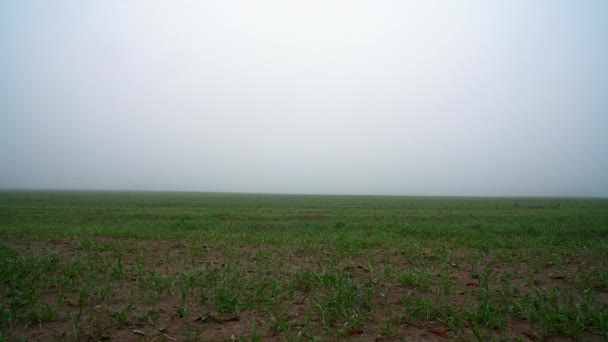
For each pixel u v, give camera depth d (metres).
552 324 4.57
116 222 17.39
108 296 5.66
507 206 40.75
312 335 4.27
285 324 4.52
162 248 10.36
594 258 9.12
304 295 5.96
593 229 14.31
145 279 6.78
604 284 6.52
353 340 4.25
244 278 6.88
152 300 5.66
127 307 5.20
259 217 21.08
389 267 7.86
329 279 6.54
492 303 5.46
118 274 7.03
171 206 33.97
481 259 8.95
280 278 6.91
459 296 5.95
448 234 12.84
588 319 4.66
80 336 4.30
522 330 4.54
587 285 6.43
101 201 43.81
